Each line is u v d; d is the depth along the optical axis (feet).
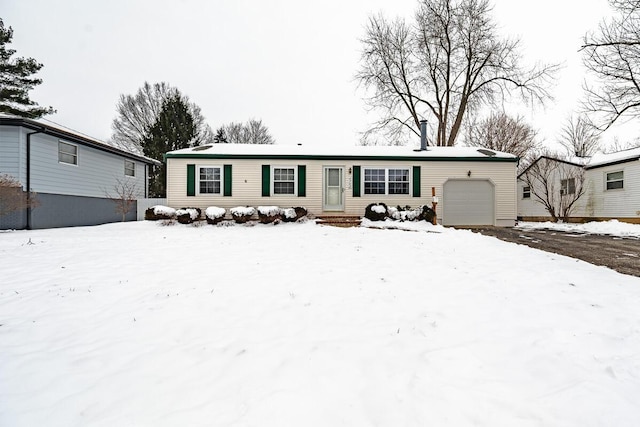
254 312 12.42
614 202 46.65
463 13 68.90
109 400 7.54
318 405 7.21
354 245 24.86
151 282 15.85
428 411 6.96
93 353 9.63
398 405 7.17
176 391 7.83
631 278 16.42
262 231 33.42
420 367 8.63
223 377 8.34
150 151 83.87
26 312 12.51
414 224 38.47
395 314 12.10
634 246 27.27
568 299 13.48
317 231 32.91
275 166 44.21
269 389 7.80
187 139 89.45
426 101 76.43
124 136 104.42
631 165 44.34
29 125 37.50
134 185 58.54
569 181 52.95
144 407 7.27
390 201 44.96
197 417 6.89
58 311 12.60
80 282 15.89
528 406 7.06
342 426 6.59
